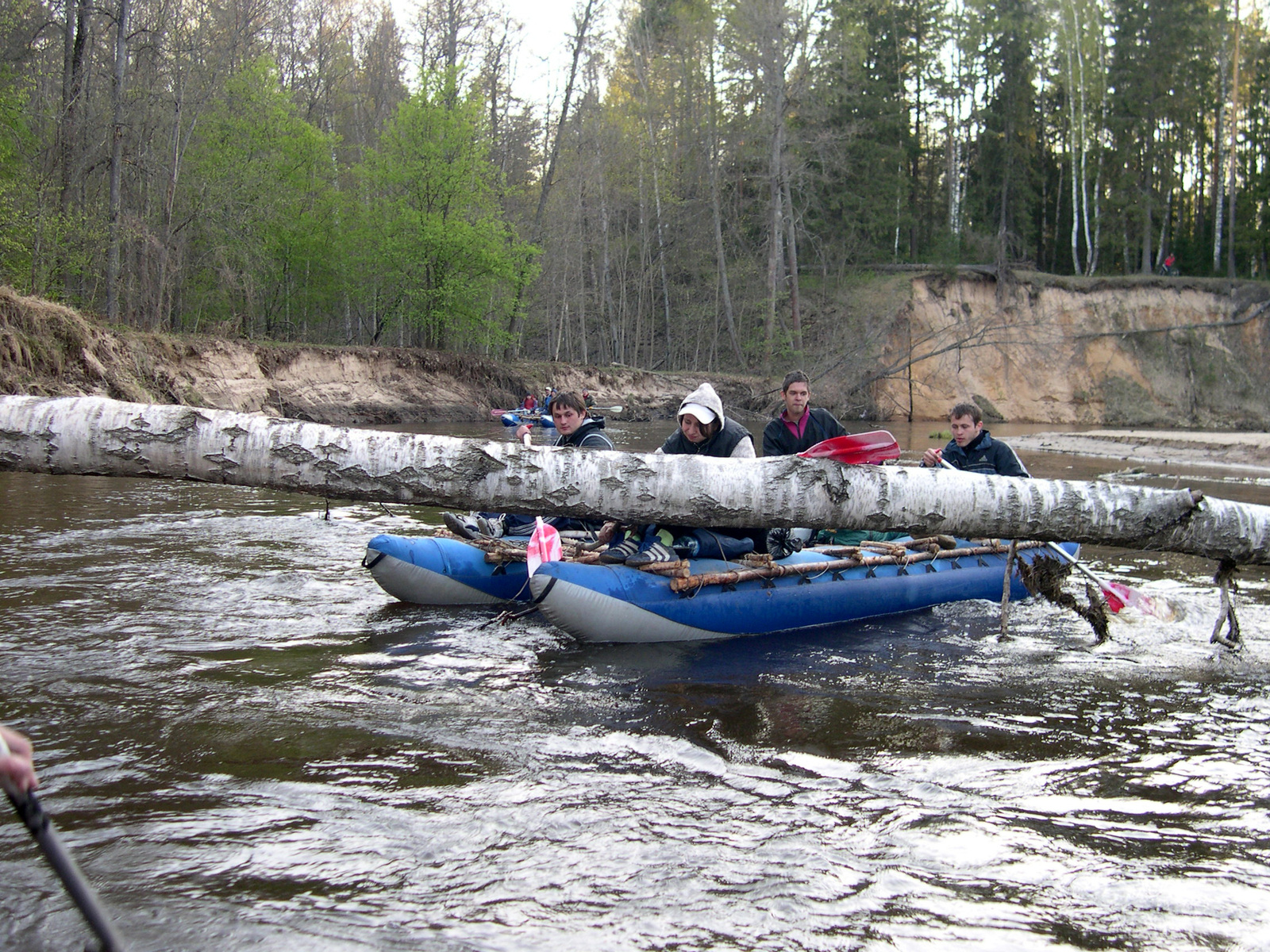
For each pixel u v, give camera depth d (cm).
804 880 271
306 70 3350
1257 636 577
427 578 592
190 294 2519
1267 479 1580
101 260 2002
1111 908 259
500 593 615
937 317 3909
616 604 523
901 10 4328
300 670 457
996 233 4334
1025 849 294
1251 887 272
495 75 3497
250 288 2503
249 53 2716
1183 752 379
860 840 297
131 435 468
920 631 586
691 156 3925
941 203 4856
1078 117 4375
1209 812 323
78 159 1970
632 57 3881
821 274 4128
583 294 3759
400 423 2538
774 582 586
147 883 258
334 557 738
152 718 384
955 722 411
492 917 247
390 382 2634
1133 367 3941
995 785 343
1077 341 3947
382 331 3097
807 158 3544
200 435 473
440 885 263
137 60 2255
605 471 506
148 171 2144
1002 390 3878
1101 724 412
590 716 410
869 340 3597
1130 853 292
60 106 1959
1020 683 474
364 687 437
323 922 242
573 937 239
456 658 491
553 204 3619
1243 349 4009
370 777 335
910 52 4369
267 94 2523
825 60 3347
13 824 289
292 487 487
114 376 1603
